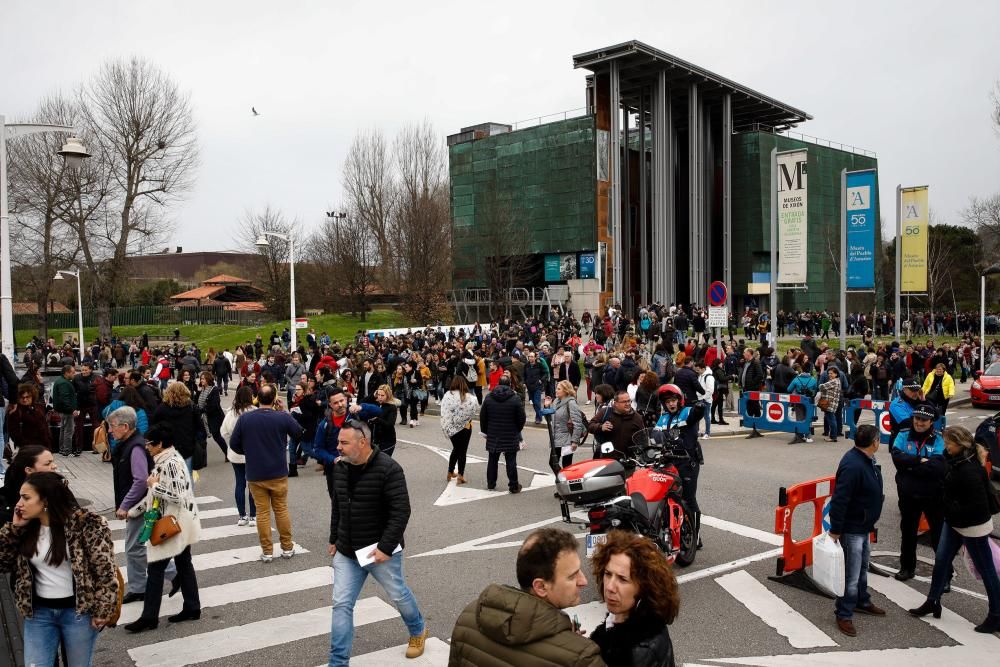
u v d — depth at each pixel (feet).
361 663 19.36
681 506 26.78
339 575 18.43
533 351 76.89
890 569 27.58
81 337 150.20
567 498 24.34
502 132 231.71
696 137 204.33
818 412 69.36
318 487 42.73
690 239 205.05
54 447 55.42
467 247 217.15
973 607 23.76
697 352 69.36
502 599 10.62
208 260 418.51
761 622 22.27
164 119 163.43
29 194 156.97
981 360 98.07
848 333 177.47
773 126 253.44
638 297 229.45
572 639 10.32
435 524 33.83
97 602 14.99
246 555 29.45
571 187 204.85
